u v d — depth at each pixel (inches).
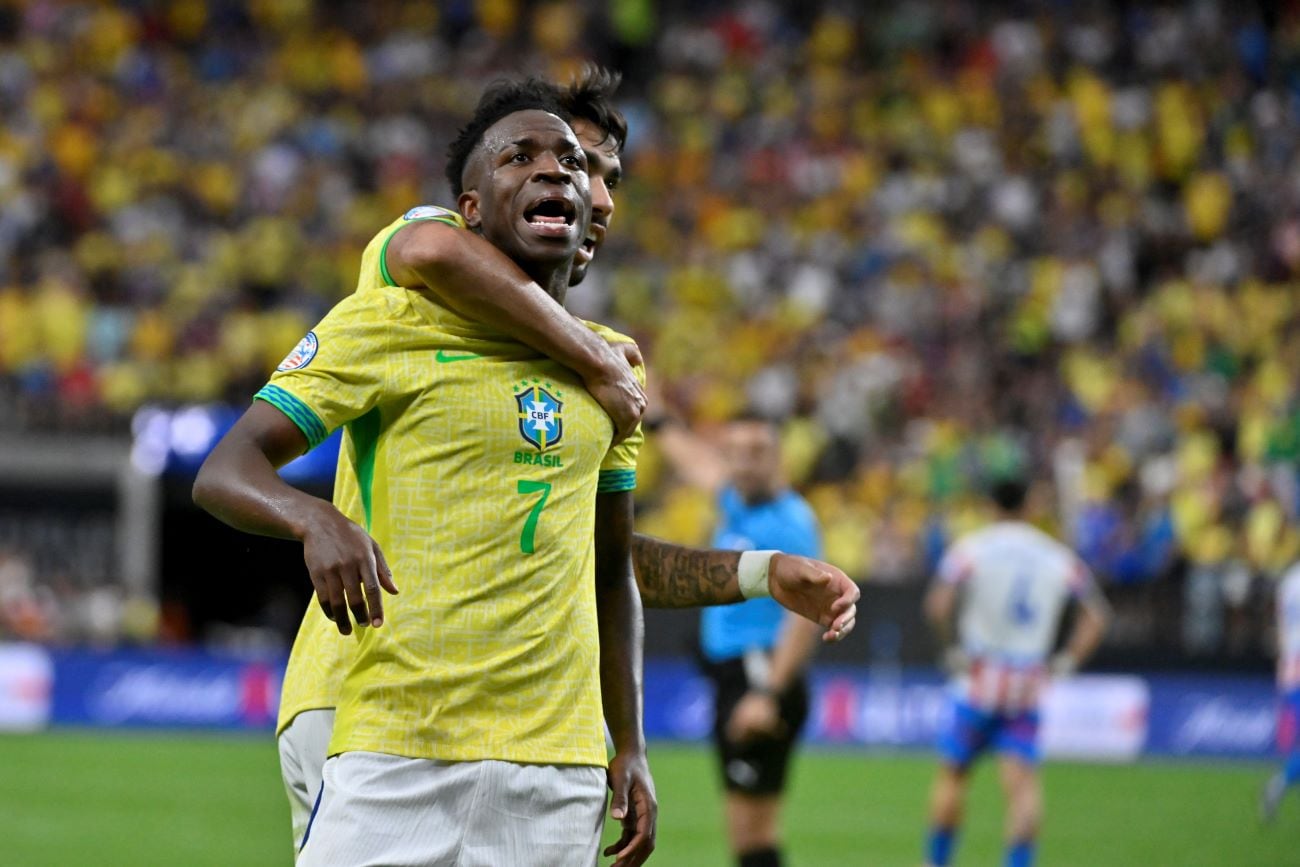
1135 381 1438.2
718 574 264.7
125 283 1407.5
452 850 217.0
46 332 1331.2
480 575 219.9
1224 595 1136.2
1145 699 1110.4
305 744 237.5
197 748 1010.7
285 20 1699.1
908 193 1647.4
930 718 1095.6
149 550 1208.2
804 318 1492.4
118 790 830.5
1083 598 652.7
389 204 1550.2
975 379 1409.9
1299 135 1745.8
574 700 226.7
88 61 1599.4
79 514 1205.1
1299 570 729.6
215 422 1226.0
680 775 946.7
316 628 244.1
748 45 1787.6
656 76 1784.0
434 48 1712.6
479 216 242.1
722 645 481.1
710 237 1587.1
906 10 1820.9
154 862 642.2
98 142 1520.7
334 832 215.6
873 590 1106.7
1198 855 720.3
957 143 1702.8
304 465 1090.7
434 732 217.3
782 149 1676.9
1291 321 1553.9
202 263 1450.5
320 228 1504.7
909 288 1515.7
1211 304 1545.3
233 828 727.7
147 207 1476.4
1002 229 1624.0
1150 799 901.2
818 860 690.8
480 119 247.3
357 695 220.1
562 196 235.6
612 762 249.1
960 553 649.6
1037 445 1333.7
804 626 461.1
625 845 247.1
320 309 1441.9
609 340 252.2
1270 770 1051.3
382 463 223.1
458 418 221.9
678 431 510.6
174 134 1550.2
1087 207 1648.6
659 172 1646.2
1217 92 1784.0
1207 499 1246.3
